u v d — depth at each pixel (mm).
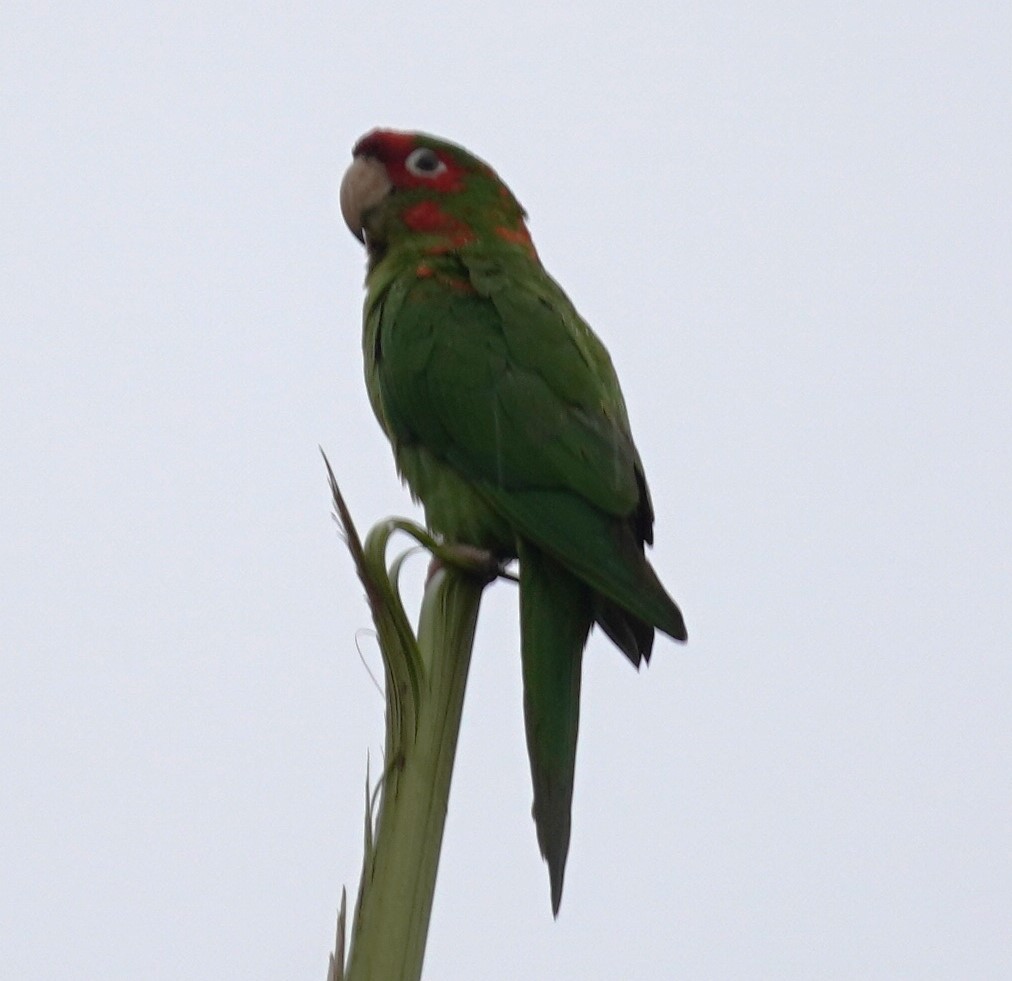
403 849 4949
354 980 4828
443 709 5348
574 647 6980
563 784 6422
